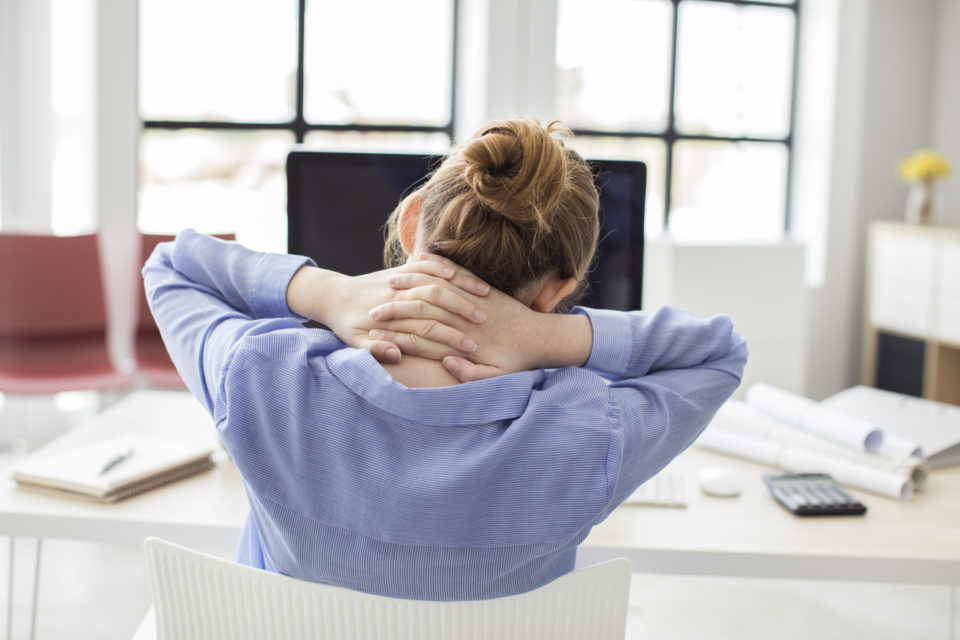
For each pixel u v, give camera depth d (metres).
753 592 2.58
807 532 1.31
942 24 4.54
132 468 1.44
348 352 0.77
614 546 1.24
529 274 0.80
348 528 0.77
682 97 4.56
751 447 1.64
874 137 4.55
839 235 4.58
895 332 4.21
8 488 1.42
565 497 0.75
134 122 3.84
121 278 3.92
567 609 0.83
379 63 4.22
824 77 4.52
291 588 0.83
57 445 1.67
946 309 3.91
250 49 4.08
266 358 0.77
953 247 3.85
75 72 3.80
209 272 0.93
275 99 4.14
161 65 4.01
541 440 0.75
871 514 1.39
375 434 0.75
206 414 1.90
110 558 2.65
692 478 1.55
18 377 3.27
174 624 0.90
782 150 4.77
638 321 0.89
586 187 0.82
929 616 2.46
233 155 4.13
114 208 3.87
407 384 0.78
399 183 1.57
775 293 3.78
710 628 2.35
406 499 0.74
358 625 0.83
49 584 2.47
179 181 4.10
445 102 4.32
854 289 4.64
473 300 0.80
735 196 4.72
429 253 0.82
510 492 0.75
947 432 1.67
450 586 0.79
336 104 4.21
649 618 2.39
